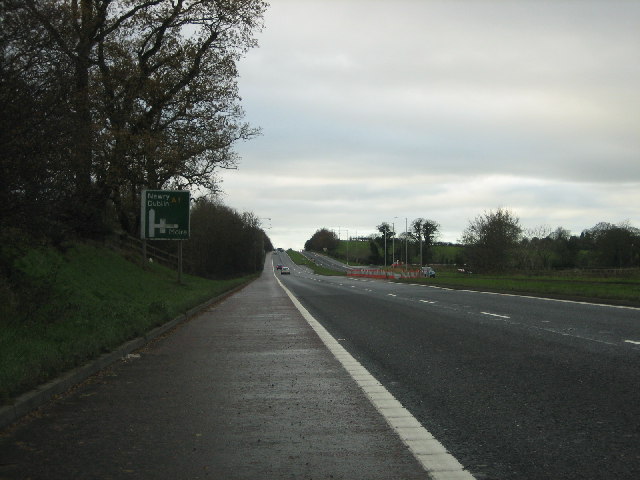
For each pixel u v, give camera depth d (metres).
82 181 12.02
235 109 32.53
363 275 92.88
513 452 5.43
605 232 96.12
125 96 28.03
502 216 90.31
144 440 5.89
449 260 148.75
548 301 24.53
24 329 10.20
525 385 8.19
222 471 5.02
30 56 10.09
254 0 30.27
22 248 12.06
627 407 6.91
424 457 5.32
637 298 21.72
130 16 29.38
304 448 5.62
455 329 14.88
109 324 12.63
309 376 9.13
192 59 30.95
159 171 30.88
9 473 5.01
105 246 29.30
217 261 72.88
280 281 69.31
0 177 9.85
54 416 6.79
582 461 5.17
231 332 15.23
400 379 8.81
